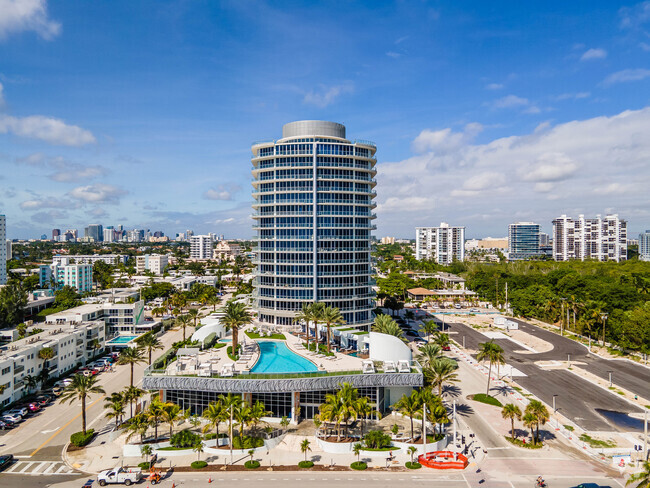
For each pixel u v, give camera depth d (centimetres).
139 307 14088
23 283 19288
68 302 15800
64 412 7625
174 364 7656
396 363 7550
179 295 16900
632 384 9194
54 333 10181
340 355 8531
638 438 6675
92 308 13125
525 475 5559
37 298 17238
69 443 6431
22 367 8231
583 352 11881
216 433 6512
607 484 5319
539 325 15700
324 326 10675
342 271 11481
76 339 10269
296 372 7156
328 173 11419
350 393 6122
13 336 11056
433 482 5372
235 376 7006
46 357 8719
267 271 11906
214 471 5631
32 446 6331
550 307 15700
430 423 6975
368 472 5625
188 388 7012
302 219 11369
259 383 6912
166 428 6906
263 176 12006
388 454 6031
